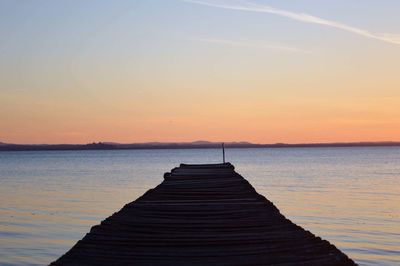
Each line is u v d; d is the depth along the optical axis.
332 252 6.74
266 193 43.59
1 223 27.83
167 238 7.89
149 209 10.77
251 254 6.86
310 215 30.17
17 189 49.97
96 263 6.48
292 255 6.70
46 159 180.12
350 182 55.69
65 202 38.31
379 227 25.58
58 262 6.49
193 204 11.47
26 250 20.41
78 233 24.50
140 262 6.57
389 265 17.52
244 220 9.33
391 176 65.88
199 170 21.88
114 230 8.42
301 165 102.00
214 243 7.54
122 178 66.31
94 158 187.50
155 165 112.12
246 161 131.62
